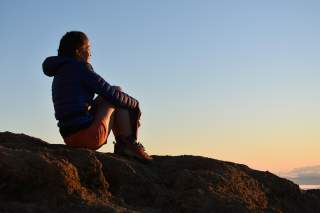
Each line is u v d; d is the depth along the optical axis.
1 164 5.60
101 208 5.63
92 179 6.06
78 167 6.03
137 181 6.29
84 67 6.46
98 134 6.46
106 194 6.04
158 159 7.10
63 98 6.46
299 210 7.01
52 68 6.57
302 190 7.34
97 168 6.10
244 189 6.65
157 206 6.13
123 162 6.41
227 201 6.18
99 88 6.44
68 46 6.54
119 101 6.52
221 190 6.39
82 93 6.46
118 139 6.73
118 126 6.70
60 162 5.84
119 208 5.74
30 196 5.62
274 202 6.88
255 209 6.24
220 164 6.93
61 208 5.57
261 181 7.08
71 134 6.46
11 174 5.61
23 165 5.66
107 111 6.54
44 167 5.72
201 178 6.42
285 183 7.18
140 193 6.21
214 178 6.49
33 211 5.45
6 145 6.39
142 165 6.62
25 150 5.90
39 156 5.77
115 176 6.28
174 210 6.10
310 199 7.23
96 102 6.62
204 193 6.20
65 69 6.48
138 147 6.69
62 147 6.58
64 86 6.46
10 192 5.59
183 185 6.36
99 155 6.41
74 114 6.42
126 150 6.69
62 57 6.54
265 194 6.89
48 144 6.79
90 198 5.81
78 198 5.71
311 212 7.09
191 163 6.94
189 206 6.07
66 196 5.69
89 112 6.56
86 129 6.42
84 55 6.62
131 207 5.99
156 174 6.62
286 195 7.09
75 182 5.85
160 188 6.29
